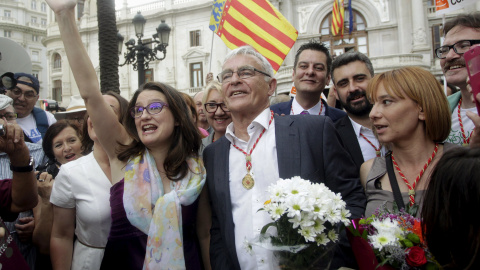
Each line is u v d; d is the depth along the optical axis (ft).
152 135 6.97
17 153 6.89
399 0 73.26
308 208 5.08
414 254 4.81
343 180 6.90
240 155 7.32
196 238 7.96
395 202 5.96
